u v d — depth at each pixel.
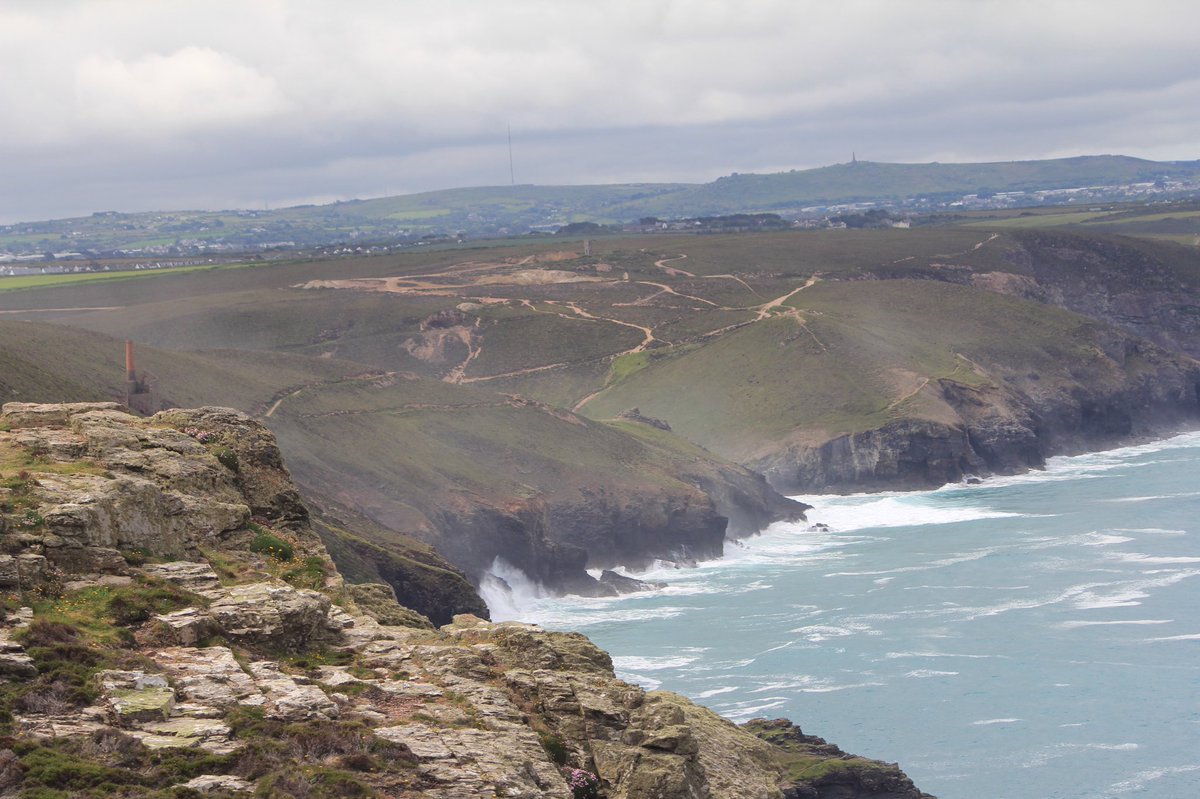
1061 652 109.19
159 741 24.38
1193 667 102.94
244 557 36.78
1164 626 115.88
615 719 30.41
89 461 37.34
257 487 41.44
